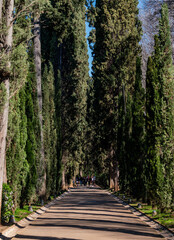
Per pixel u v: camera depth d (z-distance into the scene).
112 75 54.09
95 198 36.94
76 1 36.75
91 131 72.12
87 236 12.70
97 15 58.25
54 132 40.03
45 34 56.44
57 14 33.53
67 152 56.66
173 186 19.31
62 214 21.06
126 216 20.23
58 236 12.80
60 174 44.09
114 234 13.30
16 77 17.77
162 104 19.94
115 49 54.94
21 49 17.20
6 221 16.98
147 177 22.45
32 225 16.38
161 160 20.66
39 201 30.97
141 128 31.86
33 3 17.88
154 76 22.62
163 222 16.70
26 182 24.12
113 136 55.72
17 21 18.75
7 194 17.20
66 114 56.53
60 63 57.31
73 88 57.06
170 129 19.70
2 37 16.59
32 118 25.83
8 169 19.62
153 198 22.39
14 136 19.75
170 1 31.45
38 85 34.62
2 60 16.11
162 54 20.88
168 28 21.25
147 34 46.53
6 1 16.91
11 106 18.84
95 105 57.69
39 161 30.23
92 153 64.50
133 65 52.72
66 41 57.00
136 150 31.84
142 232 14.20
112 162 56.41
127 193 39.22
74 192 52.12
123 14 55.41
